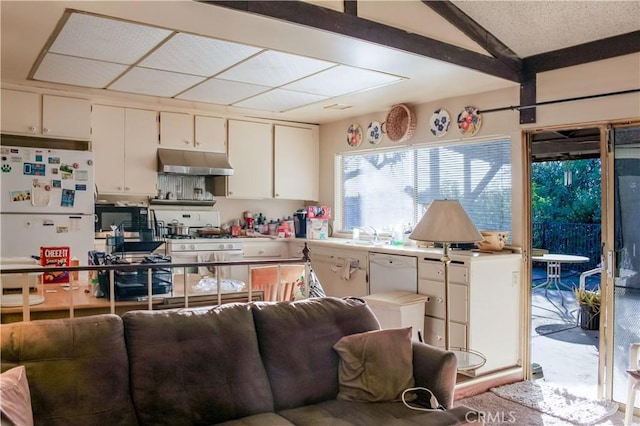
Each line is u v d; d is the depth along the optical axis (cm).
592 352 468
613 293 344
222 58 331
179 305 283
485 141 424
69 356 193
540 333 536
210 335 221
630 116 329
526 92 389
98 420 188
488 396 355
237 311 238
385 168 530
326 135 599
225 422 209
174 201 543
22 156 407
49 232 416
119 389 197
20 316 250
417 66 345
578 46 356
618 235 341
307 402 232
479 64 357
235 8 243
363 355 241
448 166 461
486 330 374
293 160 588
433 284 392
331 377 241
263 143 564
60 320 204
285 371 232
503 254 383
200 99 466
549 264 690
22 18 257
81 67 356
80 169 430
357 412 219
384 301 379
